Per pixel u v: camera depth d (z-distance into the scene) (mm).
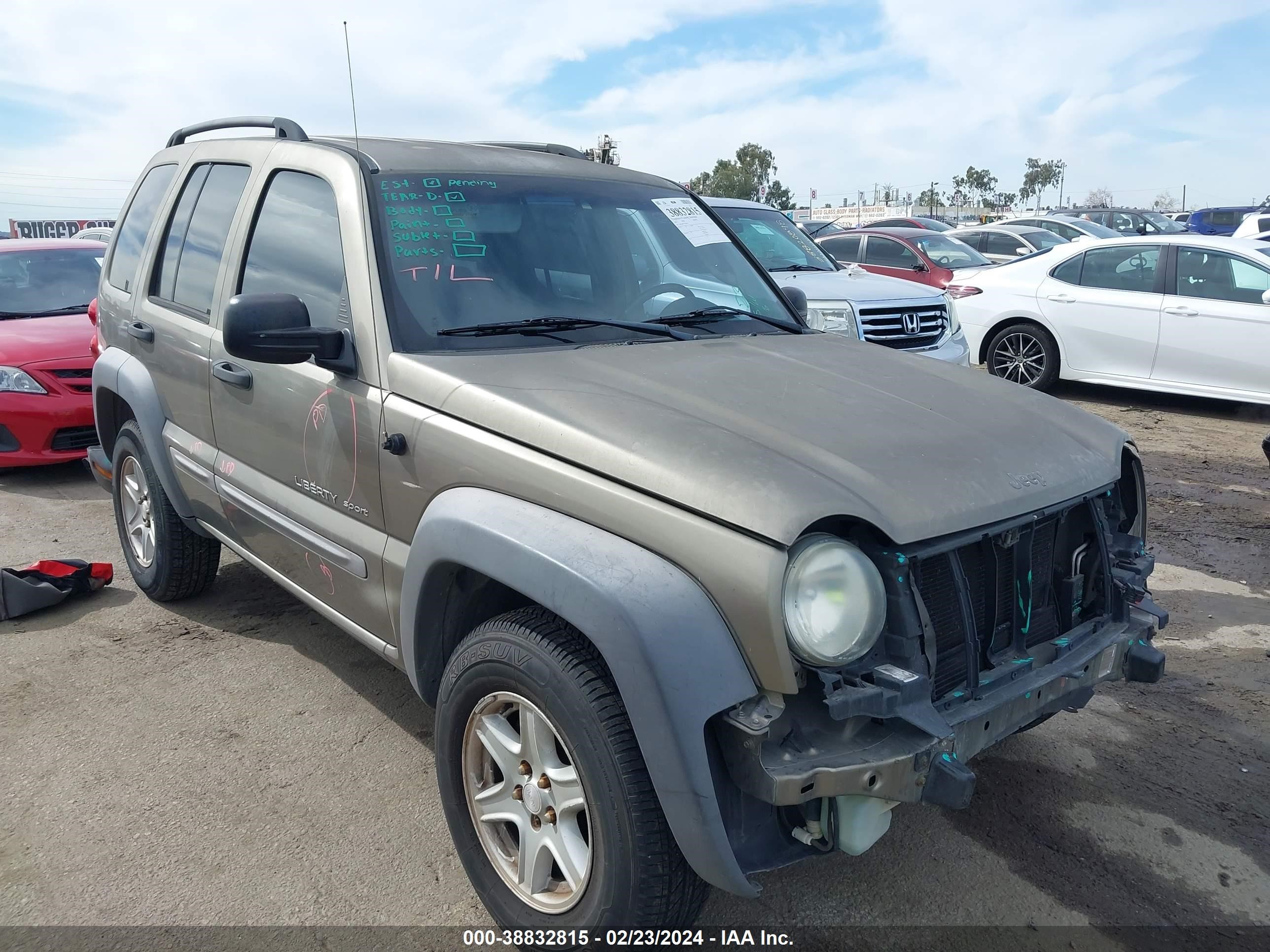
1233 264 9039
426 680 2740
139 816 2988
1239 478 7348
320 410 2977
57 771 3223
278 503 3260
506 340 2902
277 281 3330
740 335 3381
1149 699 3932
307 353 2801
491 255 3102
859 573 2045
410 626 2645
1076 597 2701
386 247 2938
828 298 7441
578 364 2736
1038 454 2629
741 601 1994
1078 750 3535
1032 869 2873
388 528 2789
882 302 7492
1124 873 2861
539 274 3156
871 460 2311
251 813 3020
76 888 2668
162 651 4113
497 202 3264
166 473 4066
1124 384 9641
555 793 2311
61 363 6727
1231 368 8953
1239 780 3357
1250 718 3775
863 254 12836
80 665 3975
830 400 2660
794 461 2223
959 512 2270
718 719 2023
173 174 4289
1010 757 3480
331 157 3234
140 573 4582
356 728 3529
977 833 3043
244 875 2740
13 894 2639
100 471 4777
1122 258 9688
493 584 2535
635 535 2145
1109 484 2764
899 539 2125
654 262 3518
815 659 2002
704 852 2006
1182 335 9195
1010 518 2412
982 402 2902
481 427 2482
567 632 2254
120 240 4699
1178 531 6102
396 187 3109
